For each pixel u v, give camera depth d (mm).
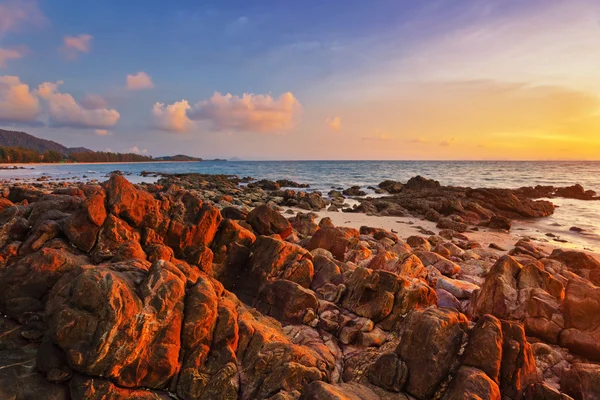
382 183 65938
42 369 7176
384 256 14500
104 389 6977
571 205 45719
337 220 32156
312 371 7754
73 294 7414
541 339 10273
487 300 11289
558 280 11492
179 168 161000
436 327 7820
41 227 10703
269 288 11453
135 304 7516
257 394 7531
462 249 21797
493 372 7402
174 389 7641
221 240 13500
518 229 31297
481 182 79312
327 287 12156
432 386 7457
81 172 109938
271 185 63844
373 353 8875
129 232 11500
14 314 8742
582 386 7656
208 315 8188
